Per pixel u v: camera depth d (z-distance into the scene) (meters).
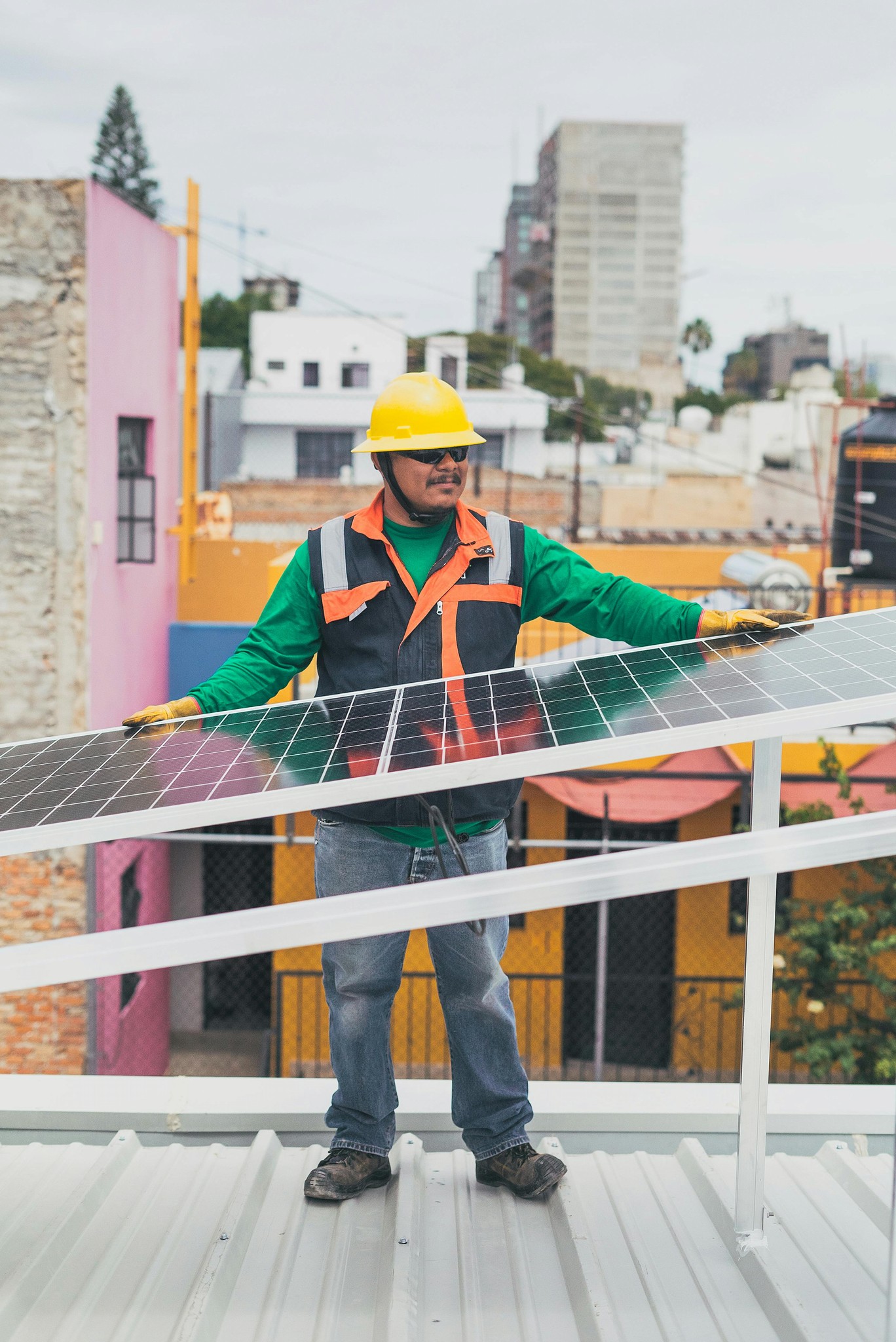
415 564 2.44
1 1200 2.39
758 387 111.12
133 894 10.67
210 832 10.47
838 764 8.82
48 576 9.12
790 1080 10.05
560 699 2.06
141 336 10.77
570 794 9.70
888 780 9.04
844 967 8.73
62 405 9.01
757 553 12.40
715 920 10.91
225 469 44.97
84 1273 2.14
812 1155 2.73
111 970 1.73
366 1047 2.38
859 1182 2.45
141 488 10.73
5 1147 2.64
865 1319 1.99
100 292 9.38
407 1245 2.19
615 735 1.76
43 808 1.89
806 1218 2.35
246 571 13.33
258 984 12.70
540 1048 10.90
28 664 9.18
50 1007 9.12
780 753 1.95
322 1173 2.41
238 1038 12.51
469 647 2.38
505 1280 2.14
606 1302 2.01
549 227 175.50
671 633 2.43
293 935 1.76
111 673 9.90
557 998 10.95
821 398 68.88
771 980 2.11
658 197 170.62
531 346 182.38
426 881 2.35
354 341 61.31
